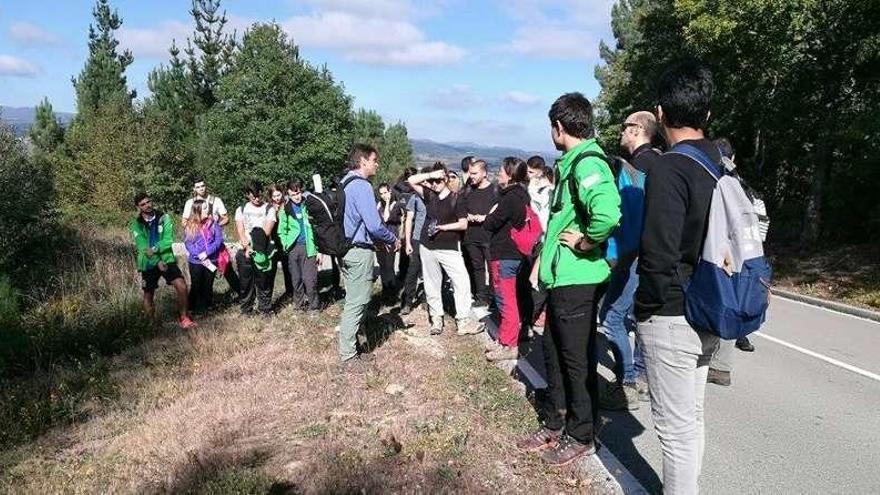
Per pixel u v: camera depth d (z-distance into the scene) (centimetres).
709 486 403
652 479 403
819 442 471
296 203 859
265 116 4356
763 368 668
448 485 376
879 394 583
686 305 290
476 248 855
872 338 828
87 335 780
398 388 546
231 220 2641
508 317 628
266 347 702
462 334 733
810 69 1470
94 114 3450
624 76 3088
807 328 895
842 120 1455
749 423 508
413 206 842
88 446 476
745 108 1714
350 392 540
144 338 784
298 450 429
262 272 857
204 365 657
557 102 391
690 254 288
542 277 407
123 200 3077
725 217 280
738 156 2053
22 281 991
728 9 1432
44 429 520
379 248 630
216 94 4234
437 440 434
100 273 1032
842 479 412
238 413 501
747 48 1486
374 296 980
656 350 304
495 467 404
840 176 1581
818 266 1396
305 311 877
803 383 615
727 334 278
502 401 516
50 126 3612
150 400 564
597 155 378
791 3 1315
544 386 549
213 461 412
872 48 1355
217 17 4238
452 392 534
